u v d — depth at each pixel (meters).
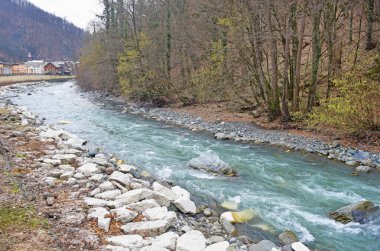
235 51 22.11
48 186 8.75
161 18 33.06
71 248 5.80
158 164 12.99
